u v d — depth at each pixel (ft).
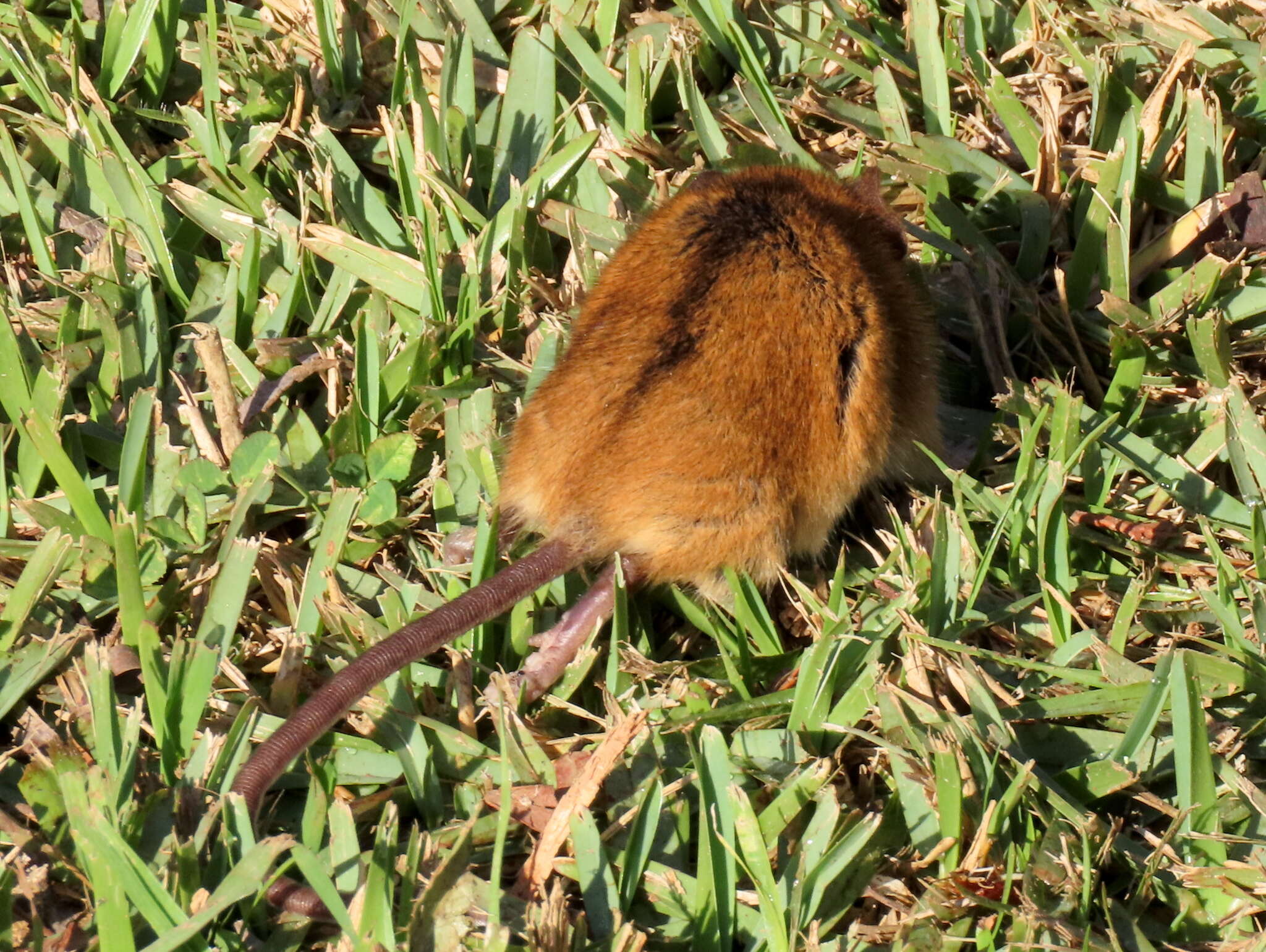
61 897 15.92
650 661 18.72
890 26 27.40
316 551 19.15
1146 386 22.03
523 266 23.31
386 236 23.81
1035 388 21.66
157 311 22.11
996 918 15.89
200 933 15.11
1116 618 18.89
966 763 16.87
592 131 24.00
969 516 20.51
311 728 16.48
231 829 15.83
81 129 23.90
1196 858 16.61
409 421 21.15
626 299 19.11
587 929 15.88
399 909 15.72
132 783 16.37
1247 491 20.25
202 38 24.59
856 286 18.81
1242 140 25.46
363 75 26.05
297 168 24.50
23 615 18.19
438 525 20.22
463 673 18.34
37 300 22.54
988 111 26.13
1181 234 23.73
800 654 18.99
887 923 16.01
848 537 21.11
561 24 25.72
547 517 18.90
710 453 18.06
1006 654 19.44
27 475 20.01
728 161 24.82
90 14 26.16
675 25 26.50
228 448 20.61
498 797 17.12
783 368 18.24
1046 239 24.11
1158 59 26.32
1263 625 18.26
